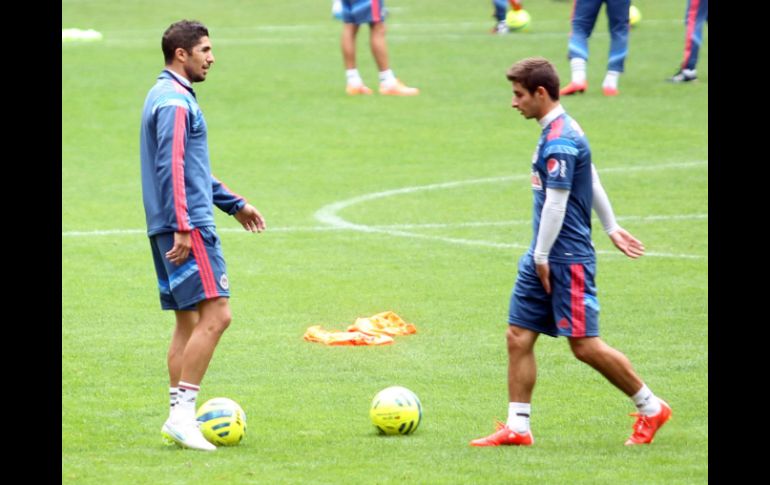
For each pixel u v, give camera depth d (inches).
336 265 1862.7
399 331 1498.5
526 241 2007.9
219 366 1362.0
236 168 2573.8
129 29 4293.8
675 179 2422.5
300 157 2659.9
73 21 4468.5
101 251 1955.0
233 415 1085.1
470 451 1051.9
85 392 1264.8
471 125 2910.9
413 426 1116.5
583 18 3088.1
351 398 1242.0
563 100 3088.1
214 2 4995.1
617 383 1072.2
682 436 1094.4
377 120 2962.6
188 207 1088.2
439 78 3376.0
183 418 1077.1
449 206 2258.9
